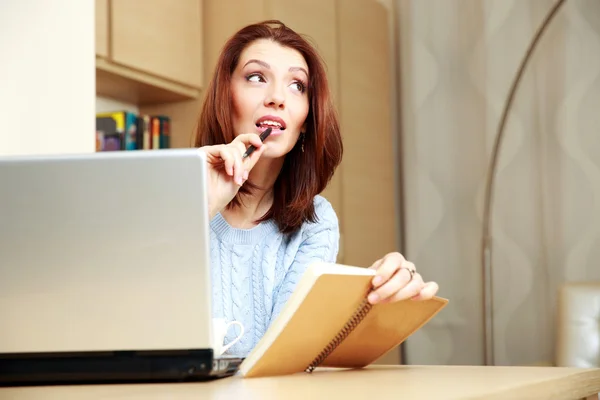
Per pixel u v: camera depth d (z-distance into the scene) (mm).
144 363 803
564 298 2428
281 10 2977
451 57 3619
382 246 3615
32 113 1403
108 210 792
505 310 3436
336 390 763
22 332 802
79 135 1501
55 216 792
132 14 2596
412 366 1189
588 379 1046
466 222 3543
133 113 2766
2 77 1353
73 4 1503
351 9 3477
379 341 1106
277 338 904
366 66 3576
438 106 3635
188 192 791
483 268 3273
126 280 795
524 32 3461
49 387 801
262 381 875
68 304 797
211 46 2984
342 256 3309
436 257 3598
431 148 3641
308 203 1431
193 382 846
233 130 1453
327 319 963
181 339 803
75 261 795
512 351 3410
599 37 3312
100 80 2641
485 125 3518
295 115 1421
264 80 1436
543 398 884
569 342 2381
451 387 794
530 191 3410
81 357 801
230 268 1366
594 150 3301
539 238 3389
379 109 3666
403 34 3742
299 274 1381
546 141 3391
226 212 1409
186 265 796
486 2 3539
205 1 3004
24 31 1398
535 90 3418
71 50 1495
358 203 3449
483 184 3514
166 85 2770
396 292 1001
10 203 793
